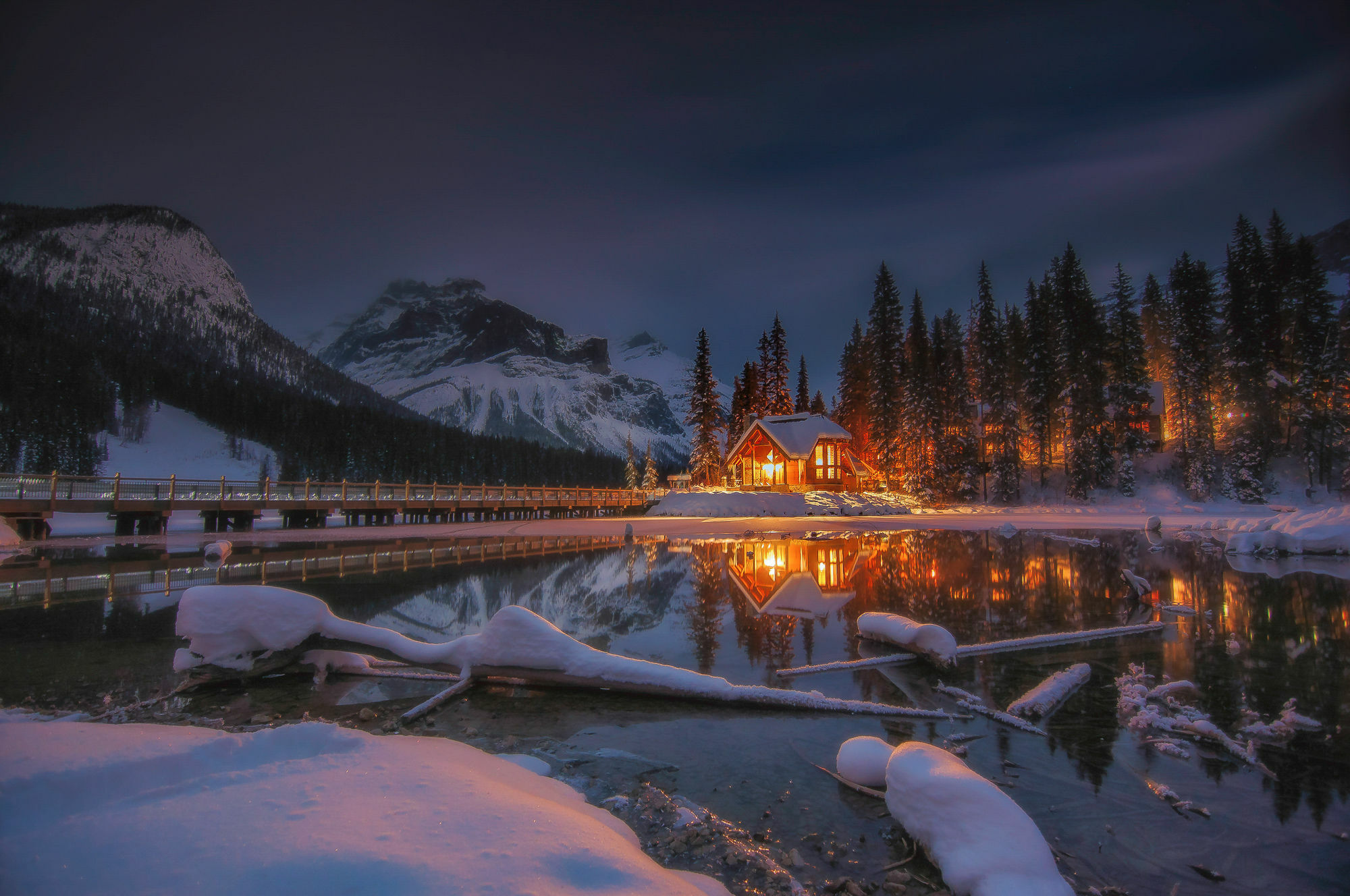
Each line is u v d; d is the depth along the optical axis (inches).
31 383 3683.6
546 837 120.6
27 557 736.3
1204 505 1834.4
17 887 100.1
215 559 685.3
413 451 4722.0
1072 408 1975.9
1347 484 1802.4
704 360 2475.4
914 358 2310.5
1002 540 976.9
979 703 250.1
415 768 153.5
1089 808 167.6
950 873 131.5
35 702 254.4
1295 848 147.9
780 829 157.8
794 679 287.1
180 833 117.0
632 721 237.3
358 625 297.0
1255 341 1950.1
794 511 1790.1
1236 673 288.2
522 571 643.5
